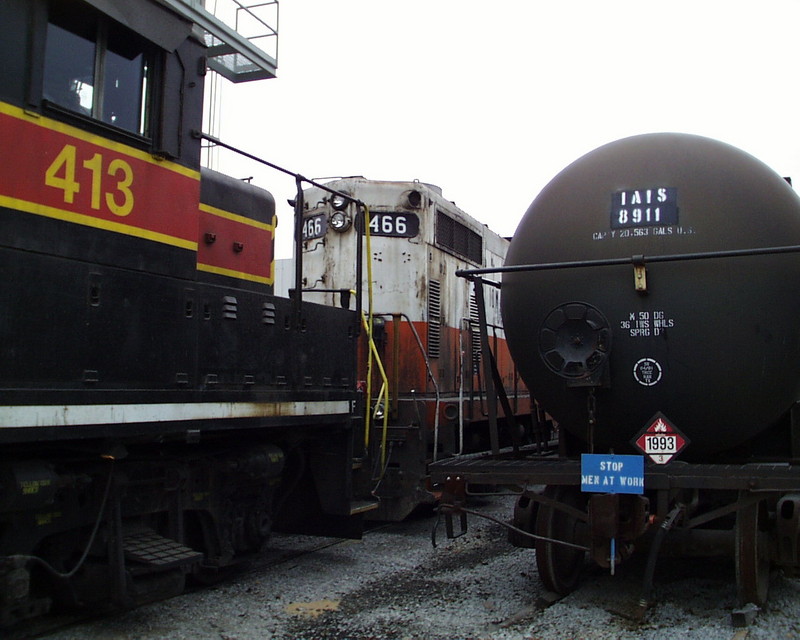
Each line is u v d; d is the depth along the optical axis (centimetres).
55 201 407
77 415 403
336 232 902
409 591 556
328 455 670
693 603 511
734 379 479
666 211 495
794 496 493
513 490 542
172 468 505
